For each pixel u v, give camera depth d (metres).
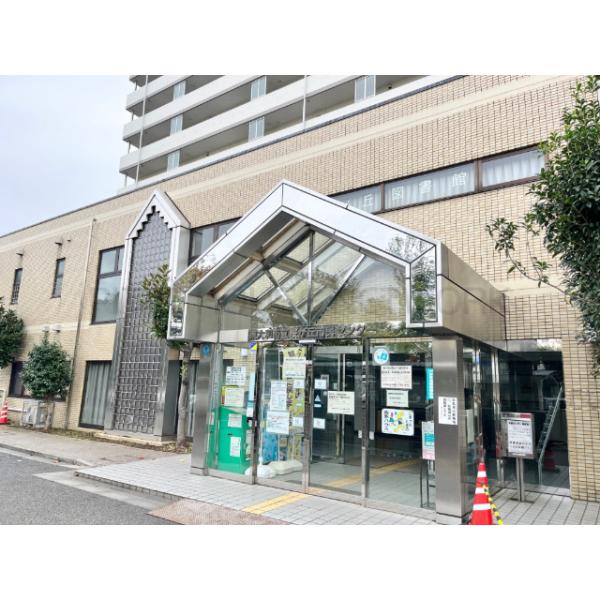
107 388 14.18
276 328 7.58
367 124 10.25
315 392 7.07
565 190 4.07
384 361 6.46
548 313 7.42
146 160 33.91
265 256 8.02
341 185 10.40
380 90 25.44
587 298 4.24
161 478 7.77
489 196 8.30
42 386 14.61
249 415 7.77
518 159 8.17
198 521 5.63
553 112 7.88
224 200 12.71
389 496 6.08
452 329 5.47
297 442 7.15
